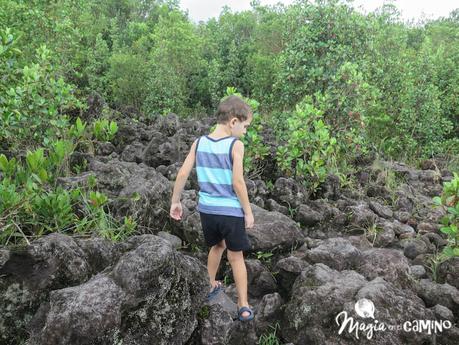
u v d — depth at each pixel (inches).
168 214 179.5
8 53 222.4
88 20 551.8
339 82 278.4
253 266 149.6
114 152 270.4
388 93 375.6
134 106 501.4
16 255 116.7
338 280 133.3
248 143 226.8
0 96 214.7
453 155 360.8
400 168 294.4
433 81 414.3
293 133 225.0
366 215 197.9
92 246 130.6
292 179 220.4
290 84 318.0
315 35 306.7
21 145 222.7
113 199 169.2
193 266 124.0
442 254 169.2
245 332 126.9
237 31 639.8
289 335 128.6
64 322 97.9
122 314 105.8
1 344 112.7
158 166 248.1
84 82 511.5
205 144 125.2
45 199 143.1
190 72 531.2
